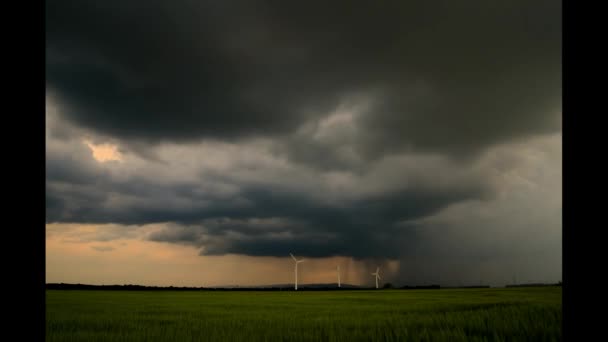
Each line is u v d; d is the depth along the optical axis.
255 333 13.75
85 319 20.69
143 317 21.89
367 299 47.28
